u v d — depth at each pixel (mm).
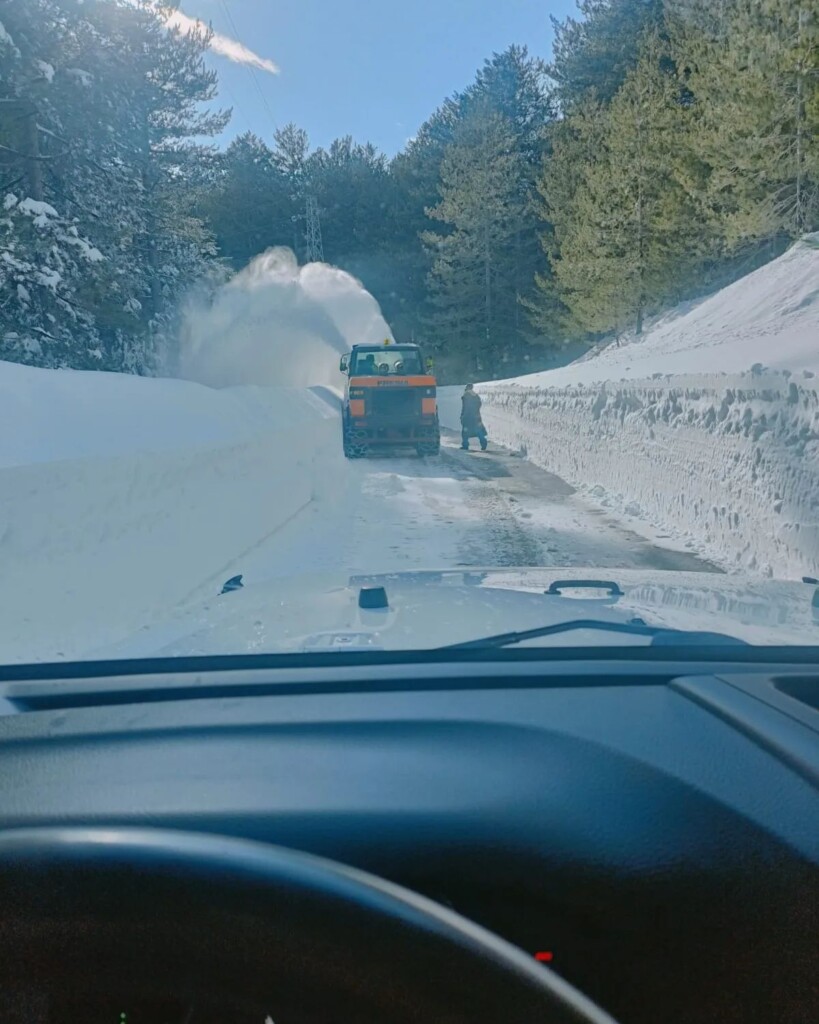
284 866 940
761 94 20906
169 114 26750
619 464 11055
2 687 1859
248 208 64375
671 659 2004
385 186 64688
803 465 6273
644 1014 1052
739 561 7207
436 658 2016
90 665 1998
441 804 1219
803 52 19531
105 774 1312
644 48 32594
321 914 908
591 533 8766
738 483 7410
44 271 15539
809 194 22781
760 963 1027
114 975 900
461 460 17031
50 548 4512
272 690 1800
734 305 25078
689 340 24781
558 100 50938
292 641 2248
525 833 1170
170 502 6188
